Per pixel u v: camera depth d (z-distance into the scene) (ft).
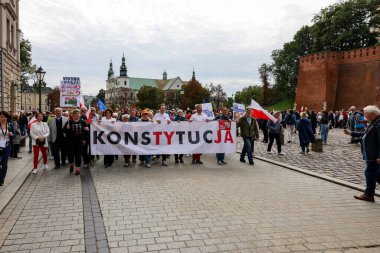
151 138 37.99
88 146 38.50
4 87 78.23
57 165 36.06
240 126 39.81
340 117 122.31
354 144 62.85
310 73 177.68
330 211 20.85
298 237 16.61
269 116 44.91
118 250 15.12
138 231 17.39
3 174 26.78
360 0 178.91
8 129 27.12
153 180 29.86
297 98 186.19
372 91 151.02
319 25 200.13
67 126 32.58
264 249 15.20
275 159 43.24
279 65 254.06
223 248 15.30
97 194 24.85
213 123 39.11
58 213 20.38
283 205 22.03
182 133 38.75
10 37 88.79
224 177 31.30
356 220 19.20
